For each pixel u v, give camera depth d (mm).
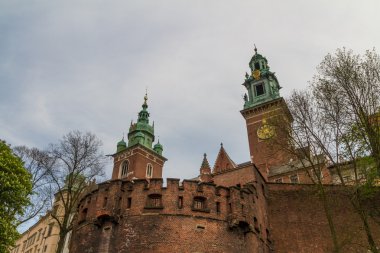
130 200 35250
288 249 38031
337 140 31047
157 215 33406
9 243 33031
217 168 73250
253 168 42031
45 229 72062
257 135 74125
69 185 41156
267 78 84562
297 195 41906
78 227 37000
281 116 37562
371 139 28188
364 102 29156
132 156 93625
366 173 30609
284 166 61844
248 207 35375
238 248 32750
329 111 31297
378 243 36781
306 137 33562
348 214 39219
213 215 34062
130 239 32344
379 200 38594
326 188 41094
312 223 39375
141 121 103312
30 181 37781
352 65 30547
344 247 37219
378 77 29625
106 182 36750
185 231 32438
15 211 34906
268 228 39312
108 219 33875
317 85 32125
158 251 31172
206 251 31594
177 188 35344
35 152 41844
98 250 32656
